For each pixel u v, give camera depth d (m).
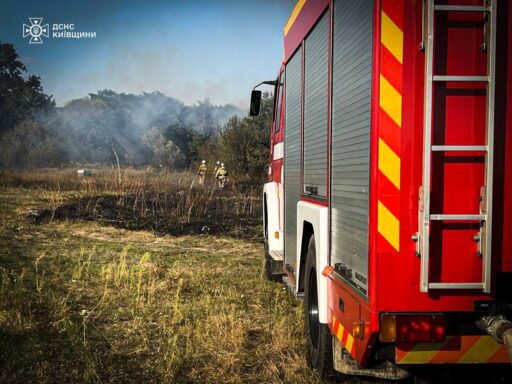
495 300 3.26
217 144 31.89
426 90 3.09
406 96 3.22
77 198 18.77
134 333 5.76
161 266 9.12
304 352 5.24
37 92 73.81
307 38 5.36
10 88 74.81
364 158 3.46
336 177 4.12
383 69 3.23
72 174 29.58
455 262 3.21
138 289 7.09
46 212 15.51
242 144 29.59
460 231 3.21
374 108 3.26
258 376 4.72
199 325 5.89
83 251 10.43
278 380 4.60
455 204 3.20
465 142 3.19
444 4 3.15
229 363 4.90
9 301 6.48
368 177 3.37
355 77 3.68
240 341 5.42
